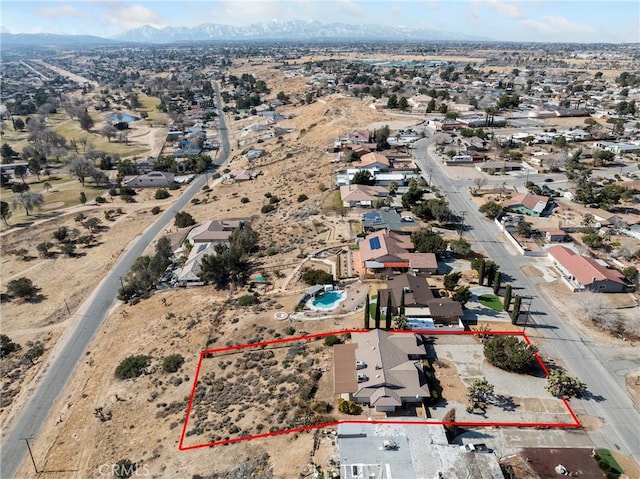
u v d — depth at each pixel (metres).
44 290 93.56
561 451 45.56
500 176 125.69
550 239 89.25
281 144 185.88
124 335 73.31
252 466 44.25
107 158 179.00
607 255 83.50
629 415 50.19
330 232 97.38
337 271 80.81
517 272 79.25
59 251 110.44
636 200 106.69
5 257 108.50
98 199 142.38
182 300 80.44
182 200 143.12
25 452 53.69
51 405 61.59
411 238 87.44
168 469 45.62
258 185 144.50
